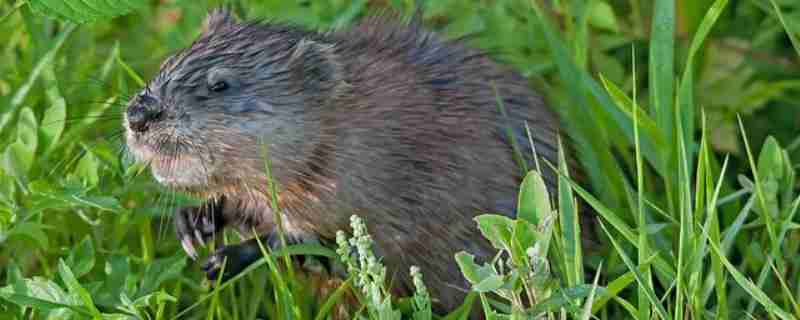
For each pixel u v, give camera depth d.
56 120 8.44
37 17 9.58
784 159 7.75
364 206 7.41
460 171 7.65
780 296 7.66
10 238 7.93
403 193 7.49
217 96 7.26
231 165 7.27
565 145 8.41
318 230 7.48
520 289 6.36
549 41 8.84
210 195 7.46
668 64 8.24
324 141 7.32
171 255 8.35
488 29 9.66
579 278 6.66
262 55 7.42
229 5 9.89
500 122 7.96
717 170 8.43
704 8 9.63
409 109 7.58
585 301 6.68
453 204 7.62
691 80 8.06
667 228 8.03
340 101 7.41
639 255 6.73
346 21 9.55
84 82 9.34
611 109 8.48
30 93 9.20
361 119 7.43
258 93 7.30
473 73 8.08
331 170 7.36
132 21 10.45
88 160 8.08
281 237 7.06
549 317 6.39
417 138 7.55
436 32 8.65
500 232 6.40
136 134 7.18
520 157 7.71
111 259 7.61
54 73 9.20
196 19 9.95
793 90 10.01
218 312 7.31
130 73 8.85
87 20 7.86
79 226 8.31
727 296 7.83
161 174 7.31
